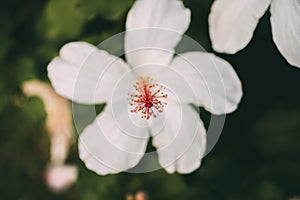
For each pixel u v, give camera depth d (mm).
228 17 312
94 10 345
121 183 366
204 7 345
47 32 353
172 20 310
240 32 313
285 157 365
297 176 365
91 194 366
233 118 364
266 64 358
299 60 318
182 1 324
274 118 363
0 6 357
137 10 308
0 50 360
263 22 352
